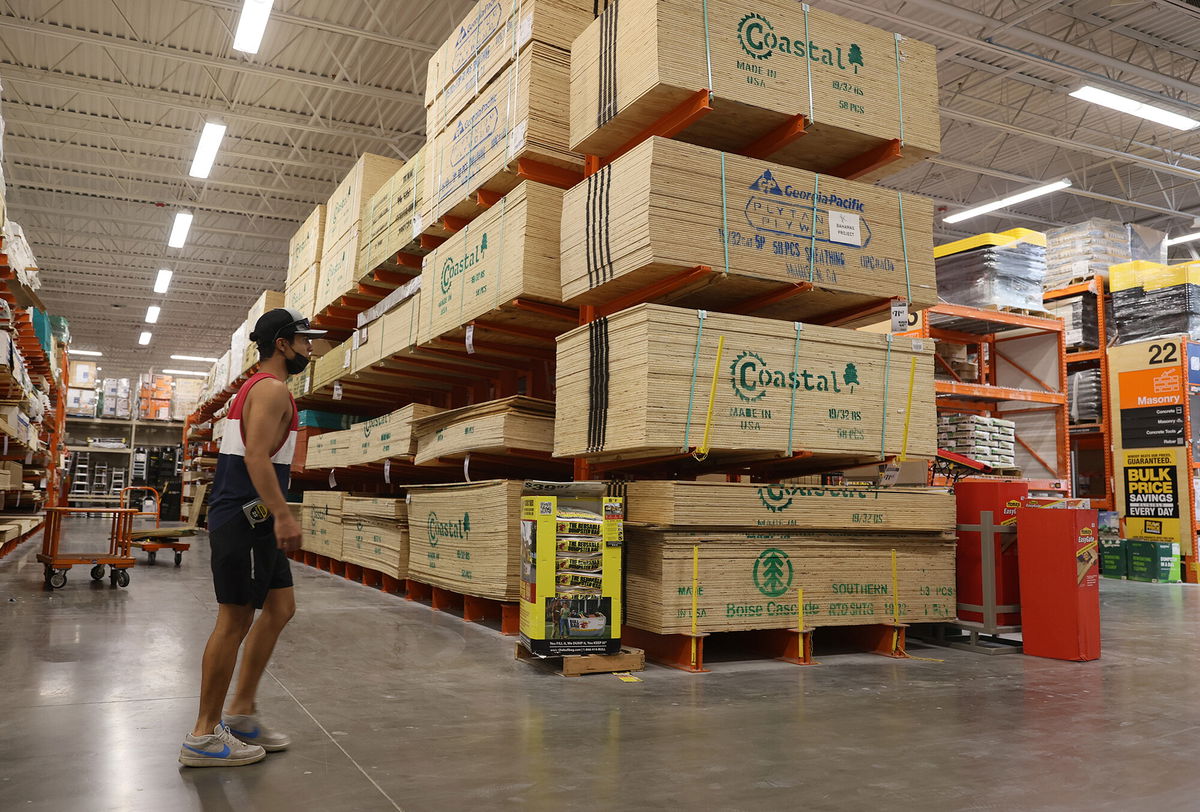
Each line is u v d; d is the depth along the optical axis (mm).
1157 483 11180
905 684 4297
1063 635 5059
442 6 12836
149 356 39312
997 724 3504
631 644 5191
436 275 6832
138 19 13055
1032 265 10602
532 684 4164
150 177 19328
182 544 10211
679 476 6117
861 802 2557
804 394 4762
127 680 4039
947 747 3152
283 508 2818
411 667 4520
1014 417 11188
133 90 15062
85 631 5398
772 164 4758
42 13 12836
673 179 4449
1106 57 13641
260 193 20578
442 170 6773
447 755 2973
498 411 5957
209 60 13680
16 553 11320
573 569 4547
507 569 5539
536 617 4473
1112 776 2834
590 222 4930
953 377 10844
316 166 18016
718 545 4723
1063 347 10727
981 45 13039
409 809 2445
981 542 5449
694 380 4445
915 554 5297
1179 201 21984
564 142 5645
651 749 3076
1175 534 10953
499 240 5785
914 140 5195
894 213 5164
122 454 27531
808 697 3965
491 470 7555
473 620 6160
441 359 7906
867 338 5008
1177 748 3176
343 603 7090
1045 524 5176
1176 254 24547
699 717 3559
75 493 25469
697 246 4465
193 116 16516
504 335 6590
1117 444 11633
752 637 5254
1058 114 17391
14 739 3080
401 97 14883
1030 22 13938
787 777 2777
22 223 22031
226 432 2938
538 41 5598
